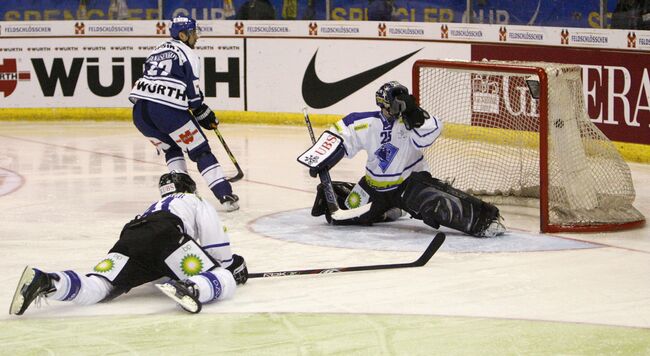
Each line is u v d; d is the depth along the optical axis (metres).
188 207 14.71
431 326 13.42
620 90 29.03
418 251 17.97
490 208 18.86
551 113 20.20
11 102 38.12
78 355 12.34
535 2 34.19
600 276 16.11
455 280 15.83
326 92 36.16
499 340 12.84
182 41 22.33
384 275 16.14
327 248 18.31
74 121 38.19
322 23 35.91
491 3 35.06
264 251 18.11
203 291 14.00
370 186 19.81
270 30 36.53
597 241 18.78
